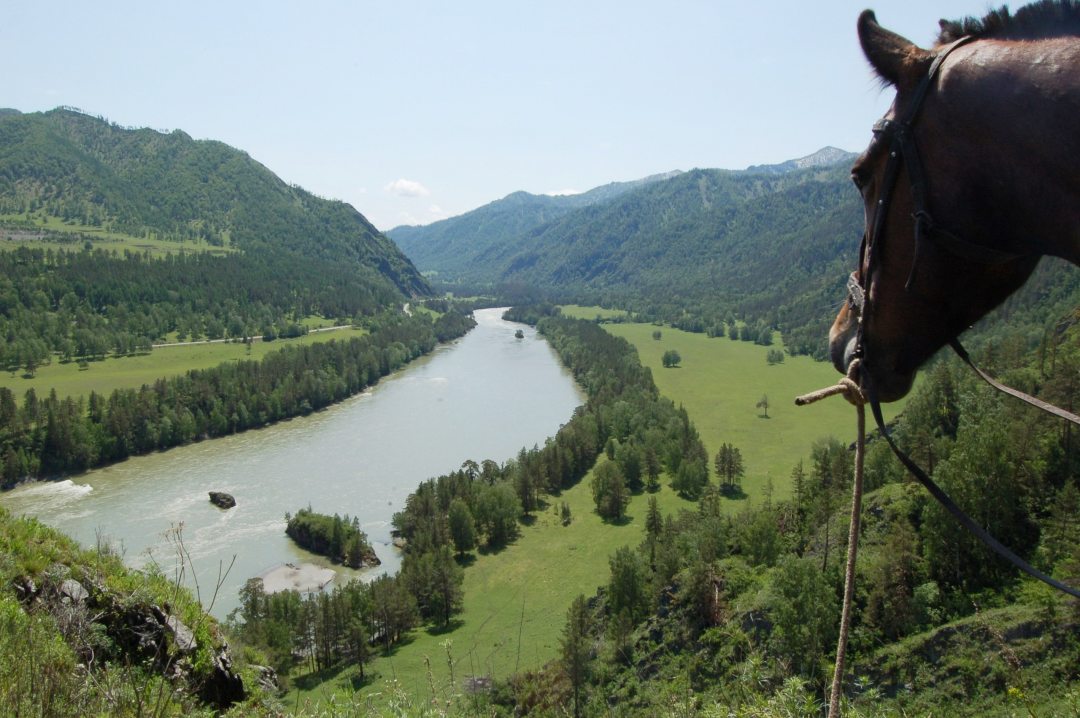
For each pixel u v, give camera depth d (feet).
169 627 26.94
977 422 134.72
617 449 260.62
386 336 456.45
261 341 477.77
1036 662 66.69
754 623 86.17
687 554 143.23
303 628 124.36
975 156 5.96
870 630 94.53
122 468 245.45
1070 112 5.35
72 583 26.76
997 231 6.04
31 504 205.57
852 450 172.14
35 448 238.48
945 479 109.70
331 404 336.29
